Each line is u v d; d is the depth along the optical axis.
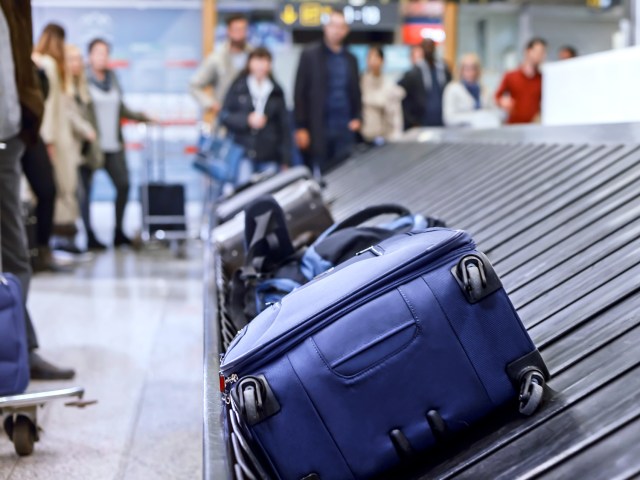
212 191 7.27
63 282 6.22
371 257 1.74
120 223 8.27
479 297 1.59
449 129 5.41
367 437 1.56
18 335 2.87
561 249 2.51
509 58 10.70
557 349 1.90
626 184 2.76
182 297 5.71
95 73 7.88
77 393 2.93
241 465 1.42
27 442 2.84
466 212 3.43
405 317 1.58
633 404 1.53
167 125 9.91
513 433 1.58
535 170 3.47
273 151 7.05
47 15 9.92
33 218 6.51
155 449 2.95
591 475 1.39
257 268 2.51
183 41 10.06
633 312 1.88
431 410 1.58
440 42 10.57
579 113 4.29
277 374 1.56
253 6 10.16
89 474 2.71
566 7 10.43
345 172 6.15
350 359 1.56
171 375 3.86
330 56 6.72
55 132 7.05
